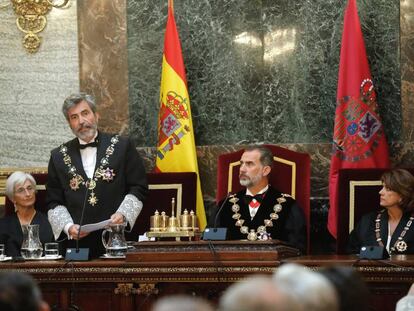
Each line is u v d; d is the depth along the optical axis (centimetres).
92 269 550
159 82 843
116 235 591
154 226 584
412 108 812
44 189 769
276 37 834
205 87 839
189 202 774
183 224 580
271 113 834
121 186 669
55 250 606
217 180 796
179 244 548
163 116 813
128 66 848
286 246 569
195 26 841
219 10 839
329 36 826
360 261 527
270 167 704
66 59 854
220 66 838
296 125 831
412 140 812
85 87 851
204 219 798
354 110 783
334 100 825
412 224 661
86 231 615
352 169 739
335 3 825
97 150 674
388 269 522
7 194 726
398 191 659
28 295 202
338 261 528
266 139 835
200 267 536
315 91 828
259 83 837
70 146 680
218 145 838
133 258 550
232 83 838
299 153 740
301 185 732
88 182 663
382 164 783
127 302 551
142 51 845
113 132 848
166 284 547
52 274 555
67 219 646
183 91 810
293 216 692
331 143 826
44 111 858
